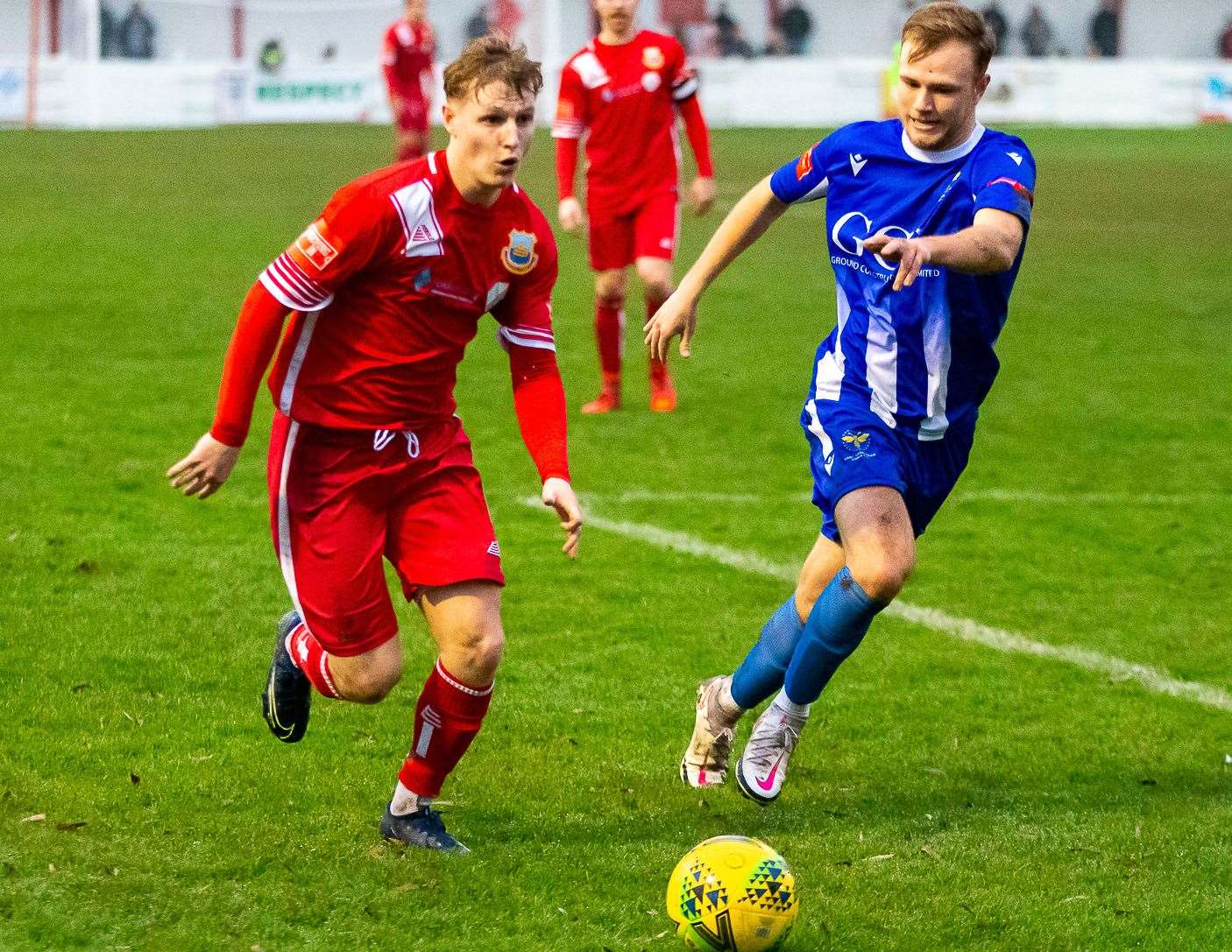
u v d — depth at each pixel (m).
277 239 26.98
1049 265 26.97
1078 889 6.34
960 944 5.86
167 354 18.23
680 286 7.40
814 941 5.84
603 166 15.56
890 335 6.91
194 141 43.91
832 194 7.06
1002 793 7.44
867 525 6.70
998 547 12.05
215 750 7.62
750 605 10.41
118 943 5.62
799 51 65.25
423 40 32.81
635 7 15.40
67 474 13.04
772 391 17.47
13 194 31.88
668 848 6.65
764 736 7.04
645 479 13.75
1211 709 8.72
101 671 8.65
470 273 6.28
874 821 7.04
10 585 10.12
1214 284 25.22
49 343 18.58
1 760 7.33
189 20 64.75
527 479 13.59
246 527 11.76
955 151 6.83
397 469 6.39
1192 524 12.80
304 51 66.50
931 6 6.76
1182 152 44.50
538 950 5.68
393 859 6.39
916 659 9.45
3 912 5.79
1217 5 64.75
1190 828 6.99
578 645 9.53
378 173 6.20
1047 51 64.31
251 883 6.14
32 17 50.31
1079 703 8.75
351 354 6.29
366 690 6.56
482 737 7.99
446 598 6.35
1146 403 17.31
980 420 16.48
